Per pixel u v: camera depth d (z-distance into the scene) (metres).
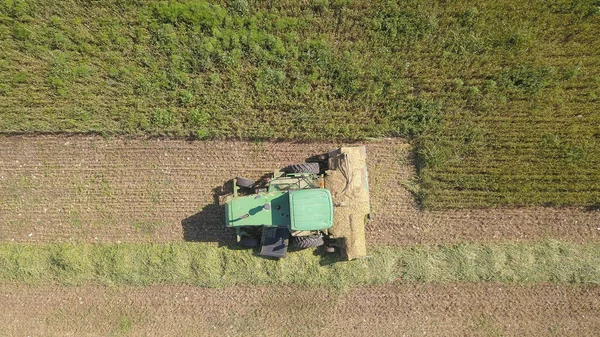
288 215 11.29
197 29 12.53
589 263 12.59
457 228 12.85
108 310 12.84
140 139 12.81
